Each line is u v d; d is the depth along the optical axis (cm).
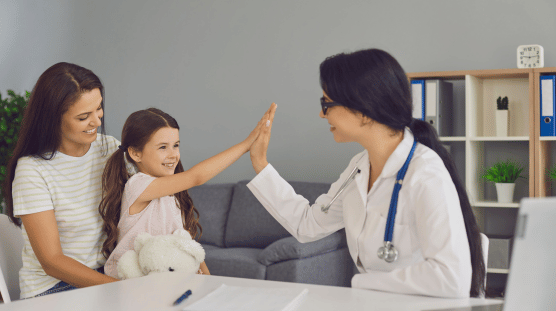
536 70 283
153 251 140
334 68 111
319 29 378
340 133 120
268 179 146
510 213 320
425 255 104
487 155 326
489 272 295
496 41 325
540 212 69
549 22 311
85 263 157
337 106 113
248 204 369
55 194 152
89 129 150
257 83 399
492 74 296
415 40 347
